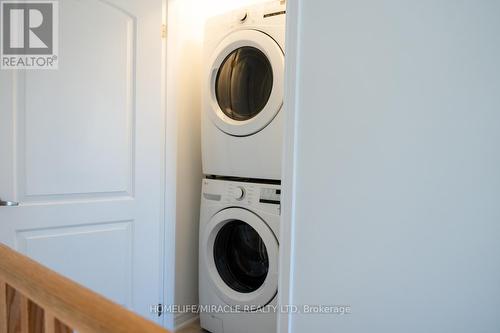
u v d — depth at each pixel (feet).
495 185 2.30
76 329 1.70
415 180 2.62
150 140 5.75
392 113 2.71
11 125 4.48
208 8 6.78
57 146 4.83
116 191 5.43
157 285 5.96
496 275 2.31
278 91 5.08
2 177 4.42
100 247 5.30
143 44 5.59
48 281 1.94
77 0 4.91
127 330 1.49
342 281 3.02
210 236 5.93
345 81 2.95
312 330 3.21
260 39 5.24
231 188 5.65
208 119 5.97
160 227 5.98
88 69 5.06
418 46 2.58
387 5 2.71
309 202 3.21
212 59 5.85
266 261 5.58
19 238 4.60
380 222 2.80
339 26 2.97
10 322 2.29
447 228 2.50
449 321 2.51
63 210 4.92
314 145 3.16
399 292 2.73
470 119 2.38
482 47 2.32
